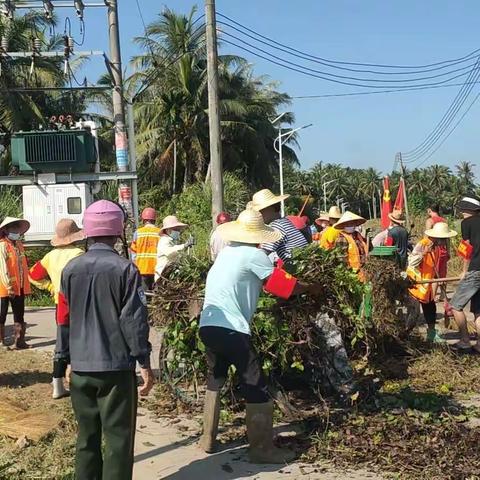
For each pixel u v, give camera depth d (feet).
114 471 13.12
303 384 20.67
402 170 153.07
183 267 19.52
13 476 15.33
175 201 95.66
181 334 18.53
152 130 126.82
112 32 48.47
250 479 15.23
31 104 99.09
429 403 19.86
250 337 16.28
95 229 13.51
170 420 19.69
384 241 38.68
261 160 138.92
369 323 21.89
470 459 15.62
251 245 16.52
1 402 20.57
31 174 44.16
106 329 13.07
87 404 13.39
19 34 89.86
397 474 15.05
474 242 26.53
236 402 19.62
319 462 16.07
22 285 29.99
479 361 25.26
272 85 154.92
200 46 124.77
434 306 28.17
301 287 16.31
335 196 396.57
